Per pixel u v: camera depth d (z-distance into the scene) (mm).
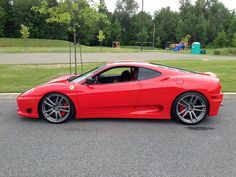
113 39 102375
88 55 29250
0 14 86188
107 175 3865
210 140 5258
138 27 105938
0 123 6312
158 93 6195
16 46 62438
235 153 4641
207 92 6184
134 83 6262
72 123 6293
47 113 6344
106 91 6203
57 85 6344
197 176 3842
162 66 6660
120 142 5133
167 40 105625
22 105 6371
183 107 6289
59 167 4109
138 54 32344
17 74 13406
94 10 12164
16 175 3877
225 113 7223
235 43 66375
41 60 21750
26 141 5188
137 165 4176
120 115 6332
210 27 100562
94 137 5398
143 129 5891
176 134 5594
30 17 88438
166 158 4430
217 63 18969
